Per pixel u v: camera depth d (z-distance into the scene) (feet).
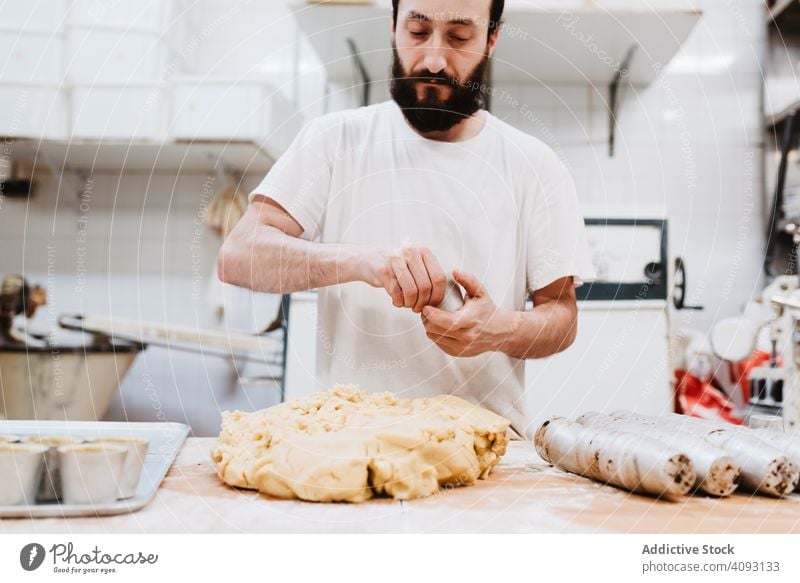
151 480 1.74
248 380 3.64
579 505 1.65
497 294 2.80
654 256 3.46
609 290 3.45
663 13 3.35
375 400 2.06
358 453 1.63
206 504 1.60
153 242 4.54
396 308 2.79
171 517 1.53
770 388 2.95
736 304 4.18
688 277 4.30
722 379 3.49
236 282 2.74
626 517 1.59
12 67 4.13
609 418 2.08
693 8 3.33
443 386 2.75
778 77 4.53
